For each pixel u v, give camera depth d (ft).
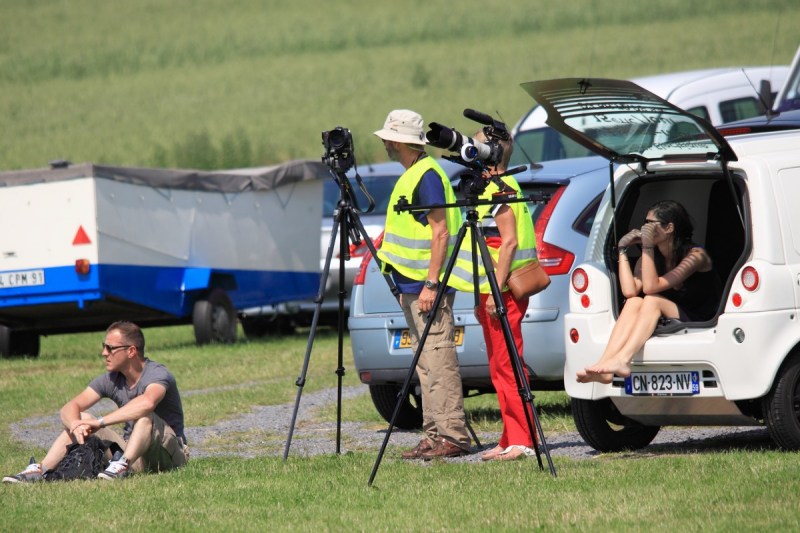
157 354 222.69
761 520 81.10
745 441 116.67
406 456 115.65
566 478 97.91
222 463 112.16
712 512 83.82
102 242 214.48
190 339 261.44
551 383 125.90
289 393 168.35
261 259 248.52
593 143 108.68
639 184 112.27
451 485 97.55
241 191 244.63
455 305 127.34
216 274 239.30
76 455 106.52
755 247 103.09
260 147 572.10
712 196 115.55
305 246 259.60
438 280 111.55
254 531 84.84
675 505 86.58
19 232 216.33
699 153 106.73
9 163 572.10
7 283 216.74
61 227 214.69
